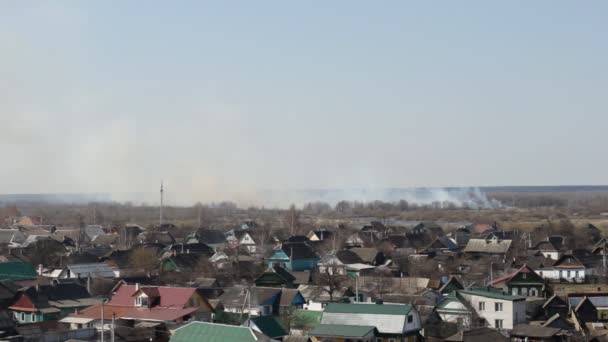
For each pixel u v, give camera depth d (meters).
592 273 124.12
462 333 73.62
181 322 75.75
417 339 75.75
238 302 87.00
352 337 71.75
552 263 128.12
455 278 101.69
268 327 72.00
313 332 73.31
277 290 89.38
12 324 77.88
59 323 79.38
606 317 89.75
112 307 81.38
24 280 104.00
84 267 115.19
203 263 125.00
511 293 100.50
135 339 71.75
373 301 90.00
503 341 73.81
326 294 97.44
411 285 105.12
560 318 83.12
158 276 112.31
